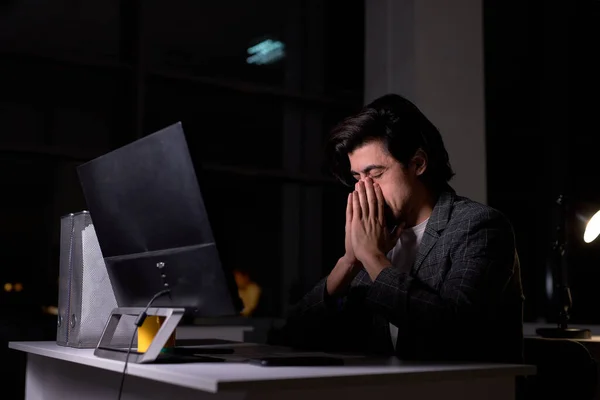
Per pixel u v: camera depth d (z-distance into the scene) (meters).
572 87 5.52
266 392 0.94
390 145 1.62
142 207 1.22
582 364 1.72
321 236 5.29
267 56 5.20
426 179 1.69
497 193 5.47
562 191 5.39
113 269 1.35
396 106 1.66
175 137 1.14
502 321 1.48
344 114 5.18
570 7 5.54
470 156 4.80
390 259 1.75
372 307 1.40
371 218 1.58
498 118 5.51
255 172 4.65
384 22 4.91
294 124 5.36
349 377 0.97
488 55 5.53
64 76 4.32
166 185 1.17
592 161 5.50
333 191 5.03
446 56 4.78
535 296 5.43
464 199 1.64
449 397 1.09
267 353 1.43
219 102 5.07
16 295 3.67
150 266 1.25
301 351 1.52
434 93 4.70
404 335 1.40
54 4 4.32
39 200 3.98
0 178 3.92
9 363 3.43
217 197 1.17
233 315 1.20
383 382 1.00
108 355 1.24
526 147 5.55
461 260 1.47
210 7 5.02
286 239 5.42
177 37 4.88
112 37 4.46
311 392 0.97
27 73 4.21
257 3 5.20
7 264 3.83
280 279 5.43
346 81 5.15
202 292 1.19
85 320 1.53
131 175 1.23
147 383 1.18
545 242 5.42
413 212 1.69
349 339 1.65
